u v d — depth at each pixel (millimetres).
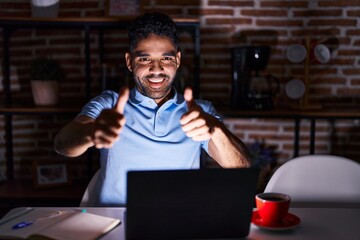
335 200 1594
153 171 985
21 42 2742
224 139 1368
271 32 2680
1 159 2816
